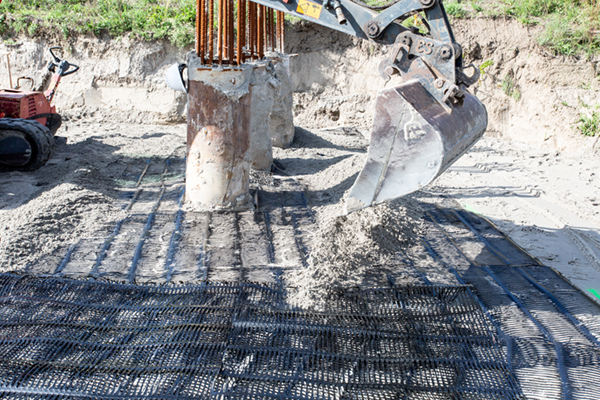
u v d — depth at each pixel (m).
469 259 5.98
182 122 13.39
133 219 6.66
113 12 13.59
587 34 12.41
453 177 9.50
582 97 12.17
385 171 4.18
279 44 10.34
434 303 4.96
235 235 6.36
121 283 5.05
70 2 14.34
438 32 4.25
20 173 8.25
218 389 3.69
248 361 4.01
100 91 13.30
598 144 11.52
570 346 4.33
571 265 5.95
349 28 4.54
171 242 6.06
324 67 13.92
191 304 4.75
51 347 4.05
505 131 13.11
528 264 5.88
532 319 4.73
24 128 8.02
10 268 5.16
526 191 8.73
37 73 13.26
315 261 5.38
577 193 8.59
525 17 13.20
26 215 6.29
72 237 6.02
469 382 3.89
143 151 10.17
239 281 5.19
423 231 6.71
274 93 9.37
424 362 4.10
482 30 13.14
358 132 13.05
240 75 6.47
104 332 4.30
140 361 3.95
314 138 11.67
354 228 5.89
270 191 8.04
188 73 6.49
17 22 13.15
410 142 4.05
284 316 4.63
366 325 4.55
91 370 3.82
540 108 12.51
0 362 3.85
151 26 13.34
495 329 4.55
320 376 3.90
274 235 6.45
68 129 11.87
